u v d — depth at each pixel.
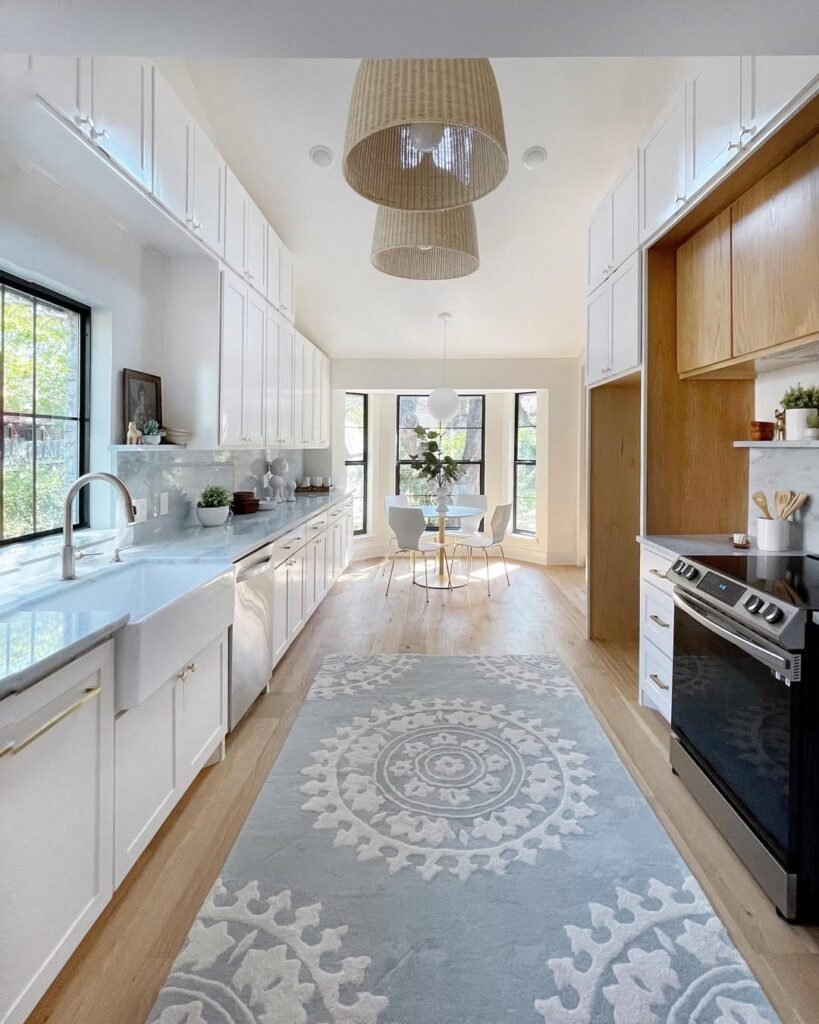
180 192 2.75
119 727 1.65
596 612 4.24
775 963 1.51
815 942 1.57
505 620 4.75
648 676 2.99
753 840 1.79
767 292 2.26
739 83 2.14
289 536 3.78
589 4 1.35
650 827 2.06
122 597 2.36
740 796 1.89
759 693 1.78
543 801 2.22
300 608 4.12
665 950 1.54
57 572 2.21
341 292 5.52
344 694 3.24
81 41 1.47
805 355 2.32
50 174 2.23
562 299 5.62
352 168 1.92
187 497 3.59
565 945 1.55
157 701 1.90
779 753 1.67
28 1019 1.34
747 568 2.20
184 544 2.91
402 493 8.01
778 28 1.44
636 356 3.17
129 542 2.86
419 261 2.81
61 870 1.37
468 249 2.56
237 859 1.89
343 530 6.44
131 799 1.73
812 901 1.63
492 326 6.15
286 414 4.74
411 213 2.50
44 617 1.55
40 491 2.42
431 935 1.59
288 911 1.67
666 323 3.12
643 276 3.11
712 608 2.07
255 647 2.98
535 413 7.42
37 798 1.28
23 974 1.24
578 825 2.07
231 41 1.49
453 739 2.71
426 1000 1.39
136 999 1.39
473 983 1.44
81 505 2.71
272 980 1.44
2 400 2.20
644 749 2.63
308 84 3.44
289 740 2.70
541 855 1.91
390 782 2.35
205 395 3.25
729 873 1.84
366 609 5.08
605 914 1.66
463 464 8.00
